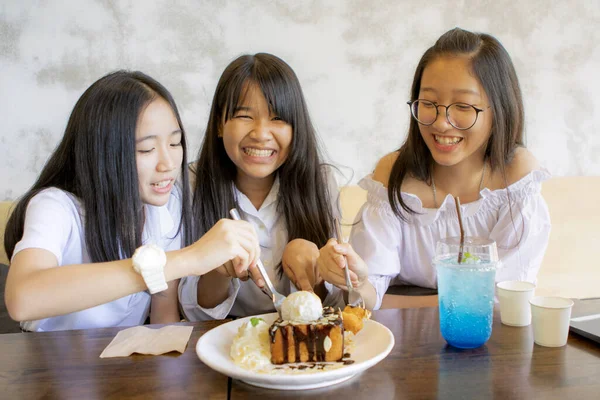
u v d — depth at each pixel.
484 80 1.38
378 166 1.76
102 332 1.09
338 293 1.45
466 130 1.39
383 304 1.58
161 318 1.48
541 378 0.85
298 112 1.49
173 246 1.50
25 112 2.54
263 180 1.62
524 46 3.00
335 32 2.79
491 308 0.97
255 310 1.65
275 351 0.89
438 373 0.87
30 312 0.99
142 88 1.24
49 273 1.02
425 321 1.13
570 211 2.75
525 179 1.54
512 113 1.46
